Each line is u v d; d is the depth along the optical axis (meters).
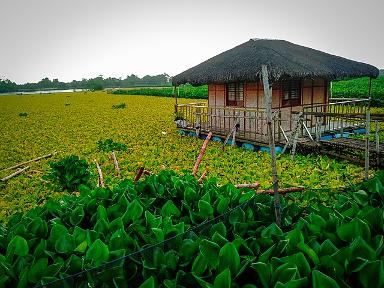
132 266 2.65
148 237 3.04
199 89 50.44
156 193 4.21
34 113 29.69
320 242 2.90
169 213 3.66
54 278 2.38
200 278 2.33
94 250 2.66
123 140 14.53
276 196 3.39
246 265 2.51
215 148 11.56
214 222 3.29
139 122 20.22
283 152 10.05
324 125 12.56
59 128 19.25
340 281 2.20
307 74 10.74
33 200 7.50
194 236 3.00
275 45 12.88
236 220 3.37
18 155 12.57
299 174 8.25
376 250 2.47
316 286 2.13
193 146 12.34
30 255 2.79
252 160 9.81
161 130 16.75
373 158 8.37
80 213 3.61
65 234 2.94
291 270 2.27
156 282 2.47
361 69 12.64
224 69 11.94
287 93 12.20
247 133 12.27
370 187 3.87
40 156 12.20
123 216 3.43
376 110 20.42
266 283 2.32
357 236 2.66
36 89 168.62
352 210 3.26
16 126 21.19
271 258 2.55
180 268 2.68
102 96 54.84
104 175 9.04
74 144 14.13
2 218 6.52
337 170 8.34
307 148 10.06
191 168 9.41
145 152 11.70
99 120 22.16
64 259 2.87
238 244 2.74
